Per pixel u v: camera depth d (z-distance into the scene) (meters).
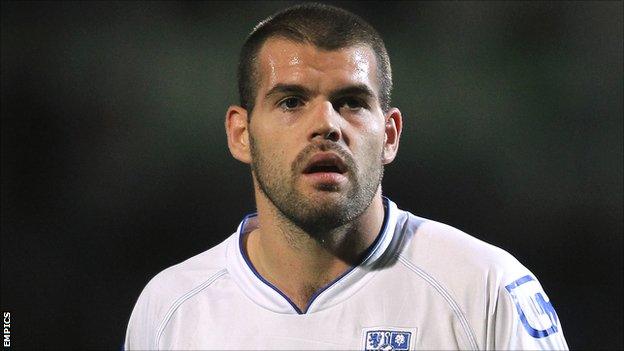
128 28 24.31
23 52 24.11
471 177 23.61
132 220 23.27
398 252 8.55
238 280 8.75
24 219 23.09
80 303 22.22
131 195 23.48
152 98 24.09
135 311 9.19
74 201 23.33
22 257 22.70
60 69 24.12
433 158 23.84
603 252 22.53
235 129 8.97
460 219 23.44
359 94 8.04
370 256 8.41
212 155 23.81
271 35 8.28
